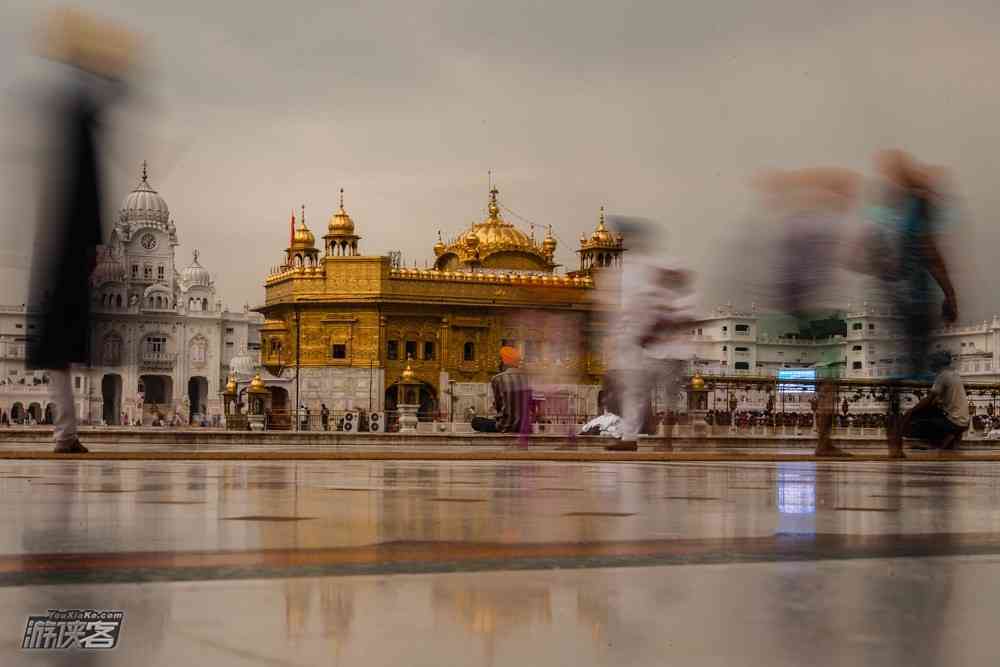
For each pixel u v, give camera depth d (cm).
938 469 2466
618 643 458
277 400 7994
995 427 6112
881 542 827
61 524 912
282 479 1675
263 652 436
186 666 414
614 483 1673
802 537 859
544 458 2947
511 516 1027
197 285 13525
